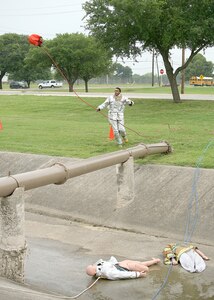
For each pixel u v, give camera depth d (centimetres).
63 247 855
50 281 705
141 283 690
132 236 899
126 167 977
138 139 1450
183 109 2723
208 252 804
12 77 8519
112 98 1308
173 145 1298
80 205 1039
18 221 664
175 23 2664
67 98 3609
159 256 796
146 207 961
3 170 1249
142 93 4662
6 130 1820
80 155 1234
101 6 2845
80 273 734
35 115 2691
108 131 1719
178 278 704
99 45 3030
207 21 2648
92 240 888
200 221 885
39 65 6056
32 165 1220
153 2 2591
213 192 923
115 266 714
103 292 664
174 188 972
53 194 1098
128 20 2719
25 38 7681
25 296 530
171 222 911
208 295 649
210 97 3522
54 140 1512
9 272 666
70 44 5838
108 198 1023
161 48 2953
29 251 833
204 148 1238
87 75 5912
